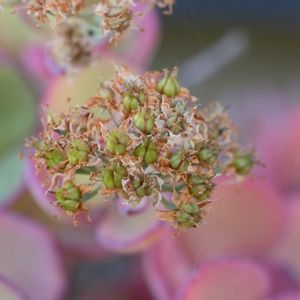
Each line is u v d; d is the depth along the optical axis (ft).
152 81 0.76
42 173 0.90
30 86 1.06
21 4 0.84
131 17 0.80
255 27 1.71
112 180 0.73
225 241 1.00
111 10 0.79
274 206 1.00
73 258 1.00
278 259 1.00
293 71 1.66
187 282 0.91
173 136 0.74
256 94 1.44
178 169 0.73
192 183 0.74
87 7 0.84
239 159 0.80
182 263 0.98
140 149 0.73
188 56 1.19
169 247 0.97
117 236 0.90
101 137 0.75
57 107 0.98
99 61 0.94
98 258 1.00
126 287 1.02
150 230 0.89
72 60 0.93
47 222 1.00
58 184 0.77
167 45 1.46
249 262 0.93
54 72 0.99
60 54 0.93
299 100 1.40
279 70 1.65
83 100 0.97
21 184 1.00
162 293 0.96
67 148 0.74
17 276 0.97
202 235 0.98
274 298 0.93
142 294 1.02
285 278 0.99
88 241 0.99
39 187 0.90
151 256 0.98
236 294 0.92
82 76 0.96
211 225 0.98
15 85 1.05
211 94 1.44
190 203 0.74
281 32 1.72
